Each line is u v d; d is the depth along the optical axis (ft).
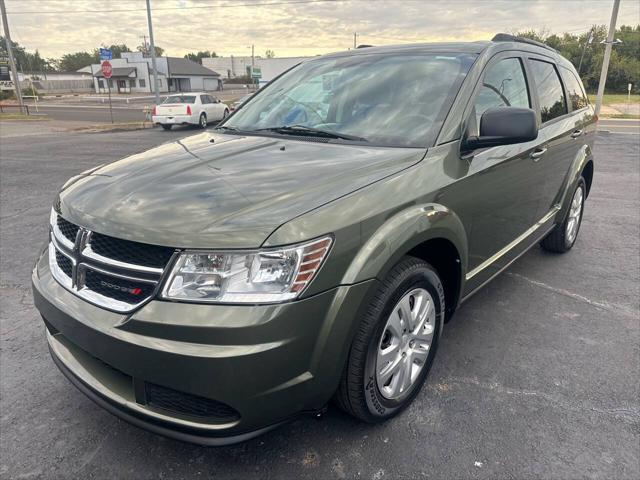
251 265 5.86
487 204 9.30
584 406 8.42
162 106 67.26
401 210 7.17
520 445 7.54
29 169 31.37
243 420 6.07
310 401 6.48
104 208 6.80
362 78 10.38
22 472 7.14
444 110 8.86
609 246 16.63
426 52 10.53
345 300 6.35
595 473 7.00
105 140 50.75
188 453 7.49
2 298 12.66
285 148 8.75
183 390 5.98
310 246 6.05
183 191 6.91
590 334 10.80
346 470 7.12
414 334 7.99
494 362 9.75
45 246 8.34
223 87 268.82
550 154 12.08
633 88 164.96
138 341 5.99
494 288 13.16
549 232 13.89
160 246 6.04
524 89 11.28
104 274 6.42
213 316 5.79
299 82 11.40
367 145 8.63
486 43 10.60
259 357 5.82
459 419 8.13
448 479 6.93
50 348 7.83
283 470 7.13
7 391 8.93
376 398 7.40
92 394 6.93
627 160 34.78
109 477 7.06
